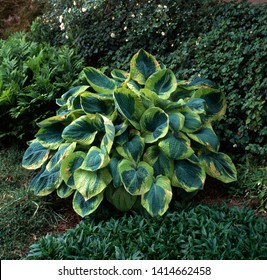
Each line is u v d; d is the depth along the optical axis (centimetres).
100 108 427
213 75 476
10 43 566
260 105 451
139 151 409
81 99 424
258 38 479
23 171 480
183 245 373
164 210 398
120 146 412
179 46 520
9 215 420
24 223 417
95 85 443
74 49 559
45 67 523
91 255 370
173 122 415
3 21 657
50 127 439
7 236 408
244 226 386
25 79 522
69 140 416
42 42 587
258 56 465
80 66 539
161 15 534
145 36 538
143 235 379
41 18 610
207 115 444
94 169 400
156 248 370
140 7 555
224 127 465
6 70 529
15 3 661
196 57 496
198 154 429
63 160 413
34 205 429
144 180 403
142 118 416
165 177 408
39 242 388
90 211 404
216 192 442
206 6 541
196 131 428
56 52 550
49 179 425
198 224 388
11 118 517
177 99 448
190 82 461
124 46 543
